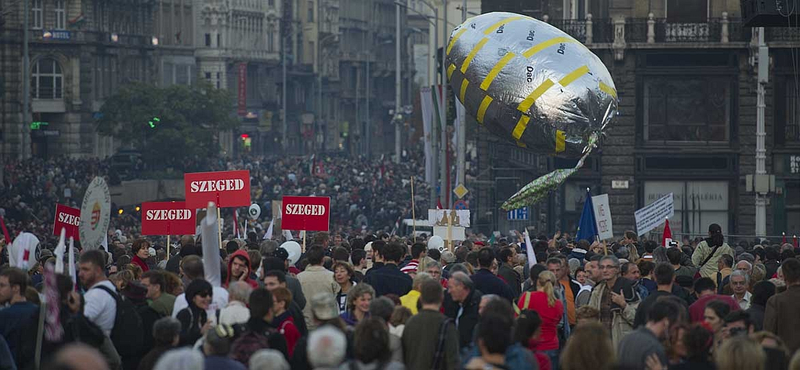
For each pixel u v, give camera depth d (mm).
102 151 176375
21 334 21281
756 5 42531
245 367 18781
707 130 80750
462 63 36688
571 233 82312
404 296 24250
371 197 117000
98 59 173625
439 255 32969
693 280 28703
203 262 23688
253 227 60688
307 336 20266
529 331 19922
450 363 20547
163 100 153000
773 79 79688
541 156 86562
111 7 178625
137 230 73812
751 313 24922
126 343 22109
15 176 117500
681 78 80562
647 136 80938
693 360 18250
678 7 80562
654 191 81125
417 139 196250
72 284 20875
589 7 82062
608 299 26297
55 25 168375
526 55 35844
